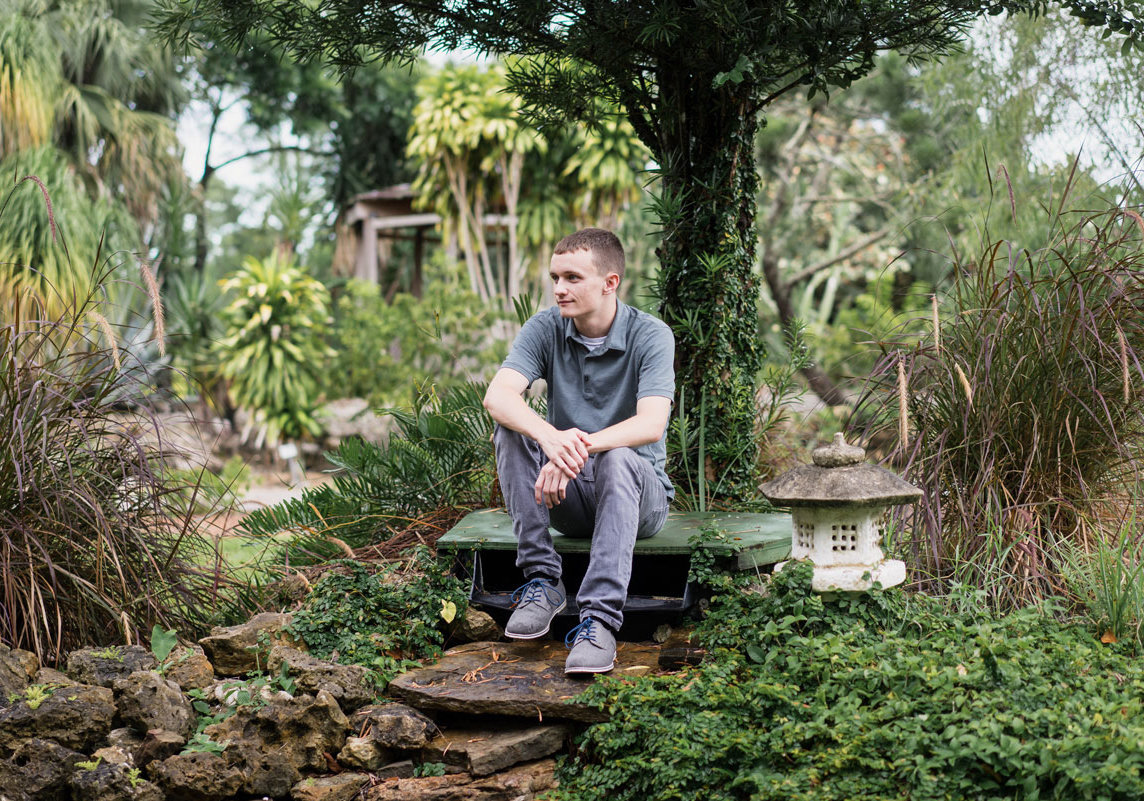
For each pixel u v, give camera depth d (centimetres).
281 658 270
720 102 378
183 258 1283
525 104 434
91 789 225
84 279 850
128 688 247
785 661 243
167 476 313
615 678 249
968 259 384
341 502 407
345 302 1330
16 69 962
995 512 306
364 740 245
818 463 263
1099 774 181
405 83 1970
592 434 274
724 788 211
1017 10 350
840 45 343
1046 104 664
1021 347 313
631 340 295
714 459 391
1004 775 195
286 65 1830
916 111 1153
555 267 290
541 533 282
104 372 298
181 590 300
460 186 1330
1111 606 270
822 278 1723
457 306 1198
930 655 231
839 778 202
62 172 927
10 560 268
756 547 288
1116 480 317
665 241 398
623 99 407
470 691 253
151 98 1237
